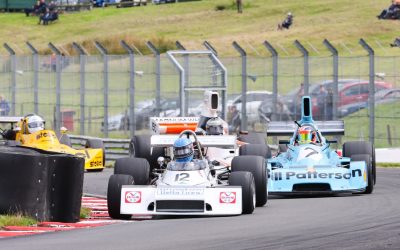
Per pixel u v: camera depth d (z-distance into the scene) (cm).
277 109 10075
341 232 3956
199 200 4809
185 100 10244
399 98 10231
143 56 10788
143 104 10962
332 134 6788
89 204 5931
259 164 5319
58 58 11388
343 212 4881
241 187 4844
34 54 11556
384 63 14025
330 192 6025
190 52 9519
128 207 4856
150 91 10675
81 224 4712
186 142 5081
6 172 4778
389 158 9362
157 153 6141
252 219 4631
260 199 5325
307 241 3709
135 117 10875
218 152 6306
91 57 11388
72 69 11588
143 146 6619
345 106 10475
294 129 6794
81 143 11112
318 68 14238
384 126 10769
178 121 6856
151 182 5328
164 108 10556
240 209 4803
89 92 11194
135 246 3691
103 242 3838
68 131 11669
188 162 5066
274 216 4769
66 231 4384
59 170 4797
